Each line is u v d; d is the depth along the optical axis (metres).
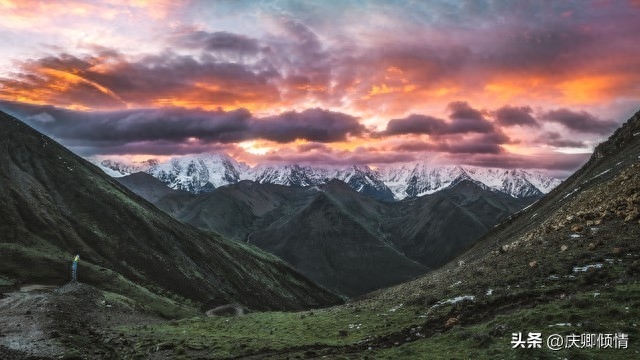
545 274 35.44
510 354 23.23
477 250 124.62
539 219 104.62
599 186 66.00
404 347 28.69
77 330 43.66
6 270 119.81
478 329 28.58
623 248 34.94
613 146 120.00
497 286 36.75
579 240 40.47
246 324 50.72
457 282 42.88
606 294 27.52
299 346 35.19
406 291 50.59
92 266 139.25
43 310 51.12
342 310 50.75
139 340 41.25
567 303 27.64
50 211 194.25
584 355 21.62
